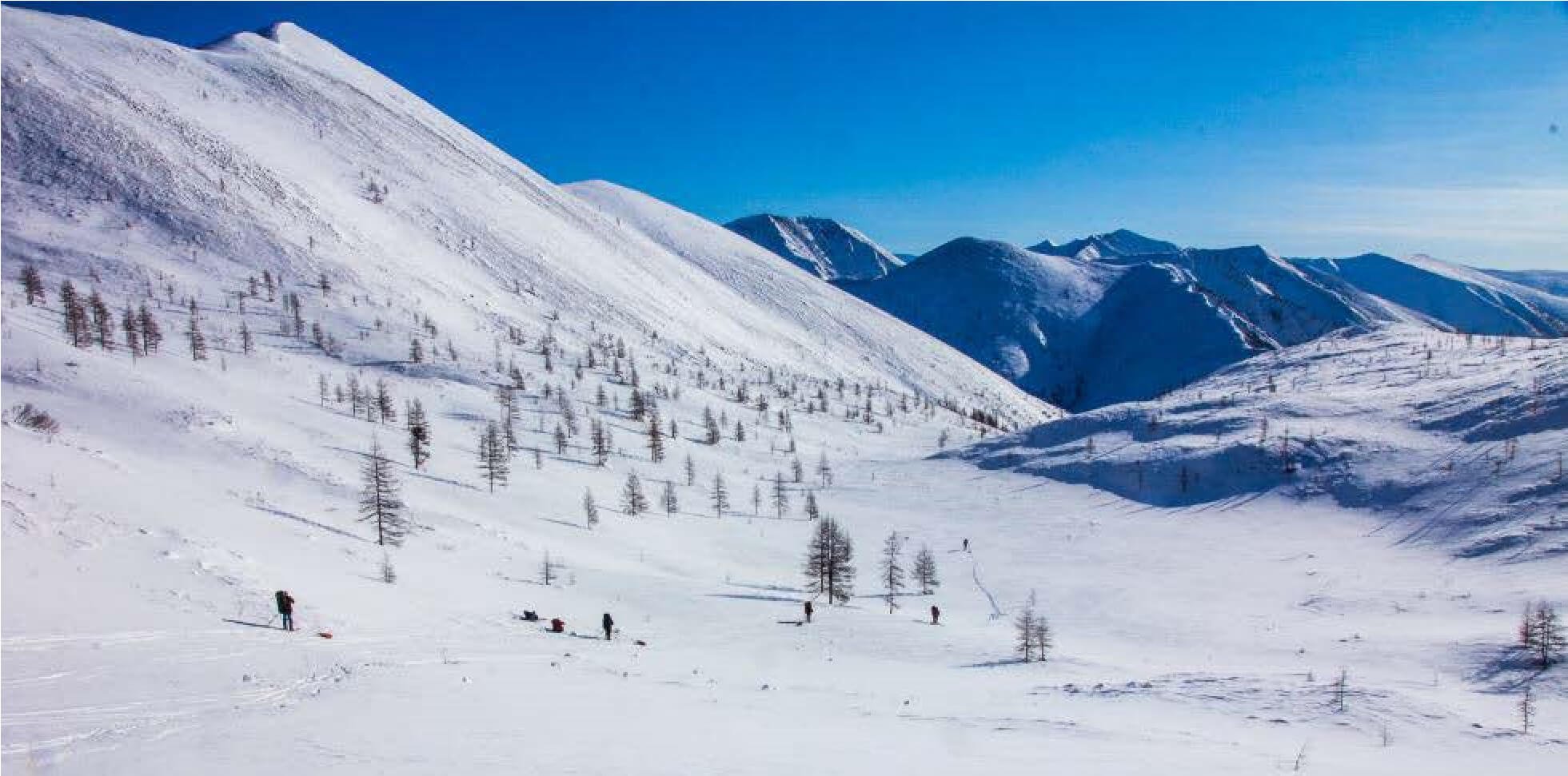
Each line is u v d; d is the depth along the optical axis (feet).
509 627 138.41
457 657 98.43
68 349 341.21
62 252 581.53
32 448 153.07
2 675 64.23
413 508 263.49
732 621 191.21
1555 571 242.17
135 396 296.30
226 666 75.10
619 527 345.92
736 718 73.31
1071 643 214.90
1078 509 452.35
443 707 66.95
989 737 73.56
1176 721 101.09
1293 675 142.72
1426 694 134.21
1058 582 305.12
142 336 465.06
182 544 118.73
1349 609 235.40
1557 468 323.98
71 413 272.72
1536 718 122.31
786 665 144.05
